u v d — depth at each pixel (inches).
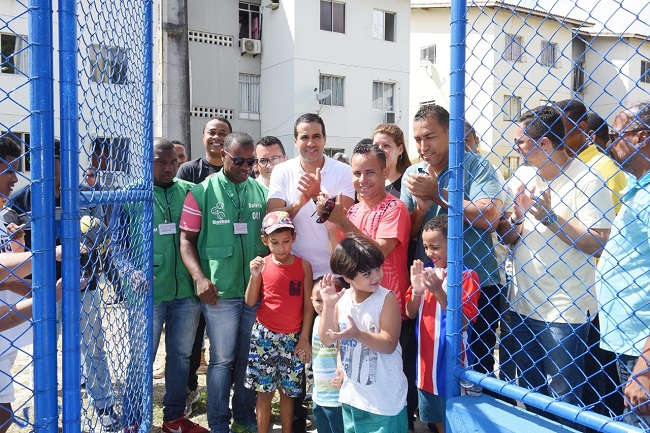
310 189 114.3
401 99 698.2
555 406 65.6
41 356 61.9
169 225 127.7
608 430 60.0
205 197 126.0
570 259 92.2
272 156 171.2
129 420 89.4
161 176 128.3
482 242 104.6
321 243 125.5
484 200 99.1
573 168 92.1
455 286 78.9
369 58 674.8
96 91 74.1
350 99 666.8
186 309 129.0
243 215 127.1
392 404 96.1
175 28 419.2
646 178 75.0
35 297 61.9
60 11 63.9
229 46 667.4
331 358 110.7
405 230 111.1
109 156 78.4
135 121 95.9
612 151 82.2
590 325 96.8
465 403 76.4
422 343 102.7
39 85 61.0
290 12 635.5
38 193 61.6
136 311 96.1
